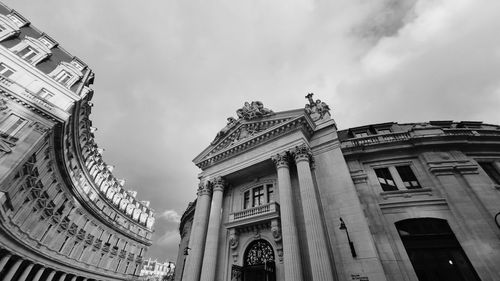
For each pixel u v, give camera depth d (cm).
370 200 1469
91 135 3588
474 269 1148
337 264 1239
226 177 2105
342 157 1619
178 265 2944
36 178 2325
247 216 1716
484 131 1656
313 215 1360
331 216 1420
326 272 1154
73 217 3416
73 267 3353
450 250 1248
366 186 1531
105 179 4406
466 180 1401
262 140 1975
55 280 3178
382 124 1964
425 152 1599
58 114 2230
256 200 1925
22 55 2275
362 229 1287
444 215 1329
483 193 1323
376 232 1338
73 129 2712
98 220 4012
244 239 1723
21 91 2050
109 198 4500
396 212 1408
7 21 2258
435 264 1227
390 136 1748
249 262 1628
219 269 1675
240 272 1580
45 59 2492
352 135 1952
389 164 1641
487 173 1509
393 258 1230
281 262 1452
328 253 1280
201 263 1742
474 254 1165
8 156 1803
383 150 1661
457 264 1201
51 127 2155
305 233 1442
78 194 3381
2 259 2167
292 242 1326
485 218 1241
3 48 2086
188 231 2942
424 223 1368
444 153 1569
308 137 1866
